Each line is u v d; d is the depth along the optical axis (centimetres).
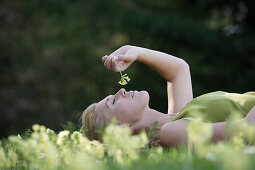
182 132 321
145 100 368
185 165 206
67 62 1488
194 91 1536
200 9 1639
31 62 1470
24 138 339
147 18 1556
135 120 368
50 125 1430
